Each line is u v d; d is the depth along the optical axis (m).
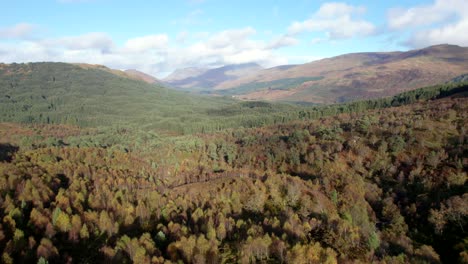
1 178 121.56
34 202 109.06
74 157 186.50
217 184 146.00
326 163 169.25
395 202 137.25
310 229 101.75
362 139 188.00
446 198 124.44
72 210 109.19
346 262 82.88
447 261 101.31
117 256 83.69
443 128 178.12
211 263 82.50
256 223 107.12
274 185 136.25
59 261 85.50
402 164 159.75
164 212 113.81
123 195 129.50
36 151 188.75
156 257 78.25
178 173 185.62
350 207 124.81
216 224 101.25
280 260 83.00
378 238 102.69
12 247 82.38
